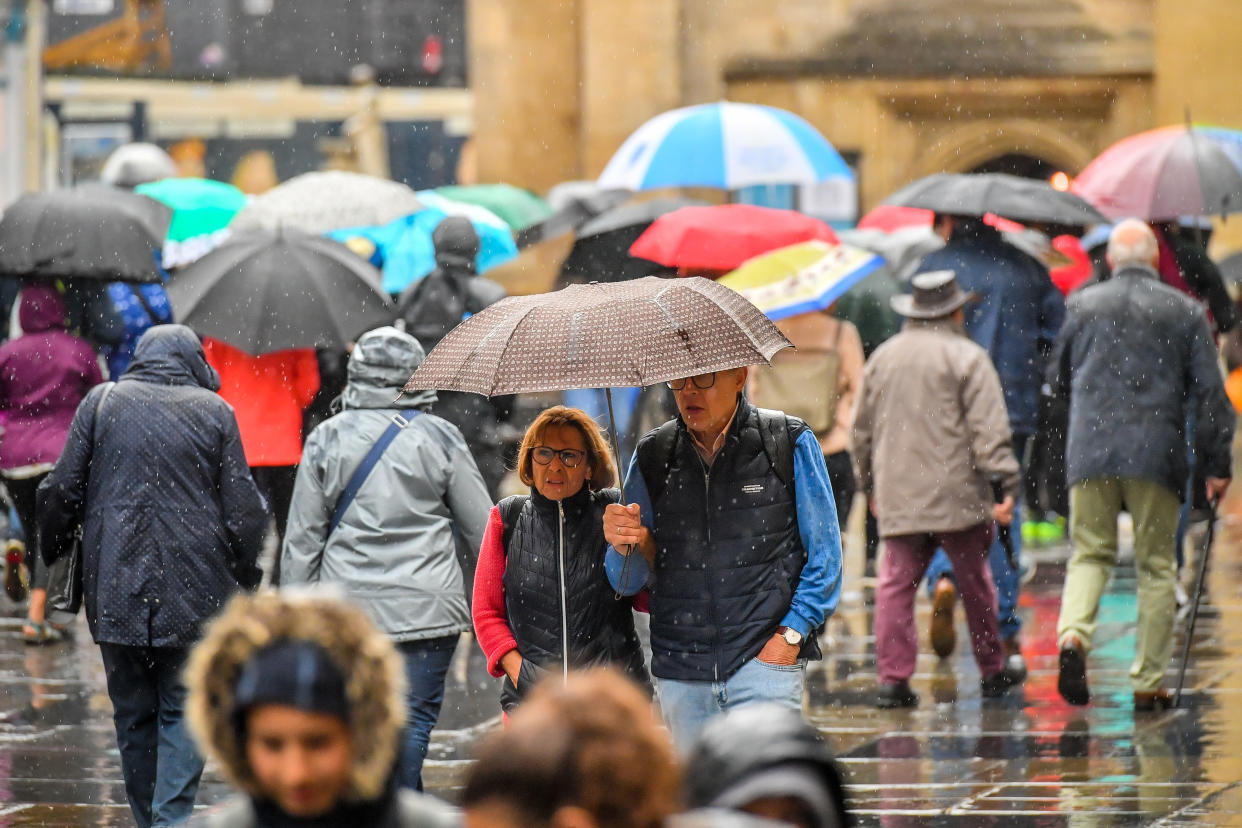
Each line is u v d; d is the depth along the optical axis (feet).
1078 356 86.07
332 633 27.02
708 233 112.37
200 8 323.16
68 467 65.46
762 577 55.16
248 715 26.76
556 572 56.59
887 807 68.28
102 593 64.75
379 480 66.95
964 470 87.10
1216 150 116.98
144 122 298.76
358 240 119.03
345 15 312.29
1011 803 68.44
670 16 269.03
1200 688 89.92
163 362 66.03
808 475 55.42
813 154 137.59
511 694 57.47
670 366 52.44
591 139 272.31
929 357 87.76
